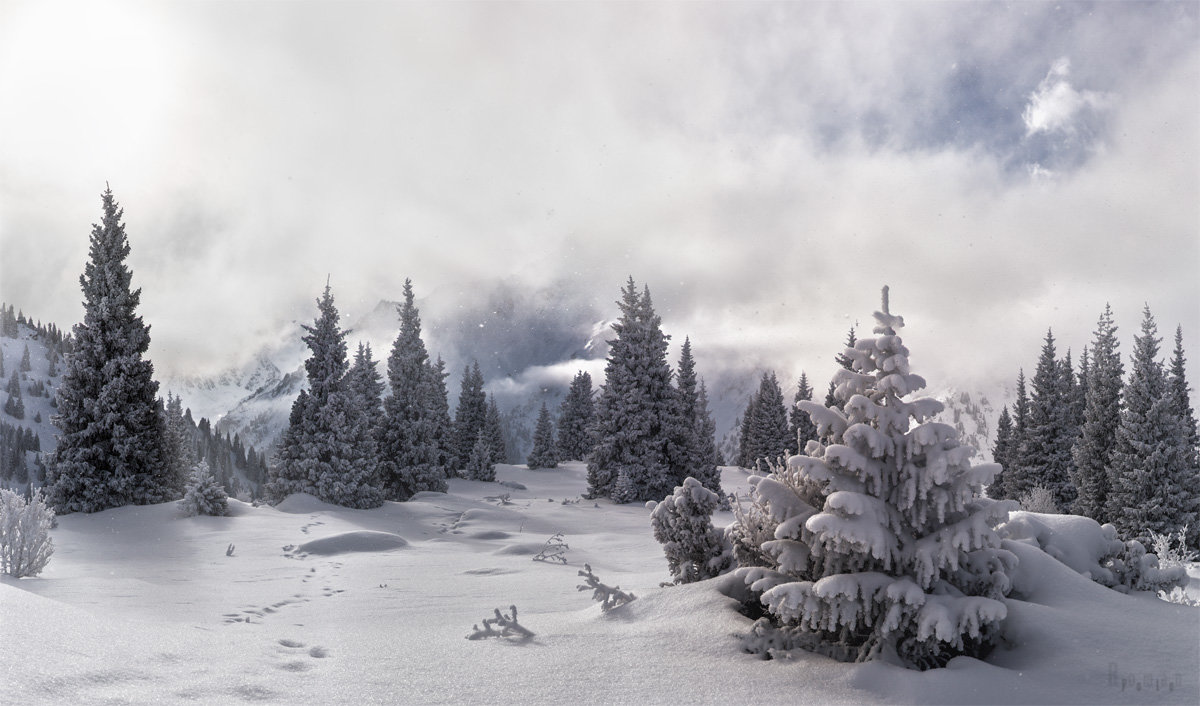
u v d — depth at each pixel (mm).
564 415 89875
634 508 38906
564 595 10805
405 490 44781
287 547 19219
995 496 57281
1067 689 4883
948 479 5941
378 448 44406
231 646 5805
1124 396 36875
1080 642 5551
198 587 11547
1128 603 6438
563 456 88688
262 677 4926
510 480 59719
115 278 30922
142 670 4703
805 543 6398
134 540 20797
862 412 6320
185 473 32812
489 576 13781
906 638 5777
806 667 5547
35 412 157000
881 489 6066
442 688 4961
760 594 7242
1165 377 36500
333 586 12203
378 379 45469
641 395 44312
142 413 30141
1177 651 5371
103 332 30750
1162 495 34312
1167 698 4676
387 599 10484
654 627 6703
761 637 6113
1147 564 8211
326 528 23688
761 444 77688
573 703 4738
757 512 7621
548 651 6020
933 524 6215
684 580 8609
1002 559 6410
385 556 17969
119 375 30281
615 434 44344
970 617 5398
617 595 7820
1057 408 48469
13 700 3783
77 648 4859
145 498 29609
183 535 21656
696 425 48938
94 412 29281
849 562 6020
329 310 35438
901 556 5941
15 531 11359
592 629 6824
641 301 45625
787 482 7027
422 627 7641
